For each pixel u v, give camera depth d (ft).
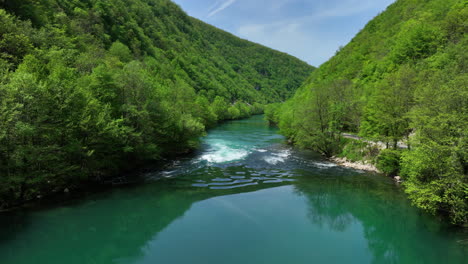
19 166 58.90
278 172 100.12
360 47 310.24
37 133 60.85
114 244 47.34
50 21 181.37
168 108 119.55
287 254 45.32
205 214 61.52
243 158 123.34
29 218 56.39
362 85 197.77
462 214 51.72
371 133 107.76
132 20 387.75
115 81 95.45
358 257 45.34
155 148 101.60
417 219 60.90
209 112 253.24
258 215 61.67
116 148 85.15
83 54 142.00
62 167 68.49
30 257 42.57
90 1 316.40
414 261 44.37
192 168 103.45
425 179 61.16
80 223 55.42
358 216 62.95
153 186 81.15
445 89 58.03
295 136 153.17
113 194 73.46
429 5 257.75
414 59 169.99
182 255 43.93
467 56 100.01
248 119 404.77
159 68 315.99
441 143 55.11
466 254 46.32
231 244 47.93
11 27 115.14
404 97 85.30
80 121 72.08
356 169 105.09
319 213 63.98
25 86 59.16
